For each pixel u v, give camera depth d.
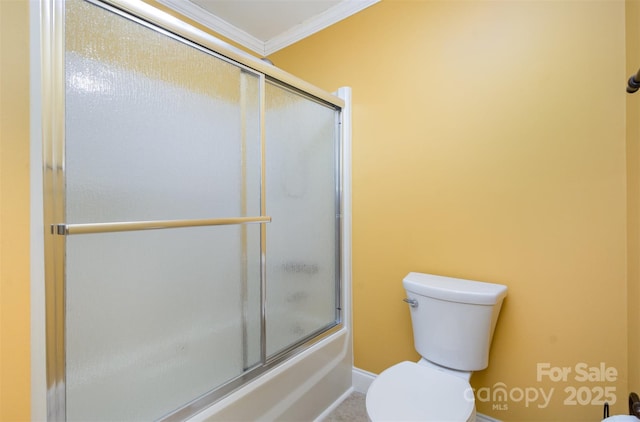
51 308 0.80
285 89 1.53
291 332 1.56
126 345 0.96
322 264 1.78
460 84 1.52
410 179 1.68
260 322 1.37
